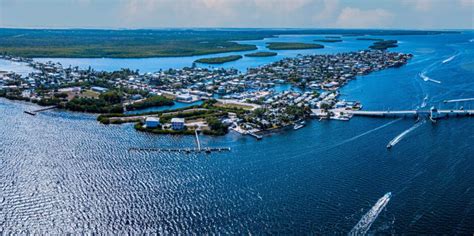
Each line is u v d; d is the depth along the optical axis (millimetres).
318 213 159250
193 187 182625
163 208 163750
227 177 193625
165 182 187500
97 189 179375
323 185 184000
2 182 184750
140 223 152875
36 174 194125
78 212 160000
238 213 159875
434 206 163750
